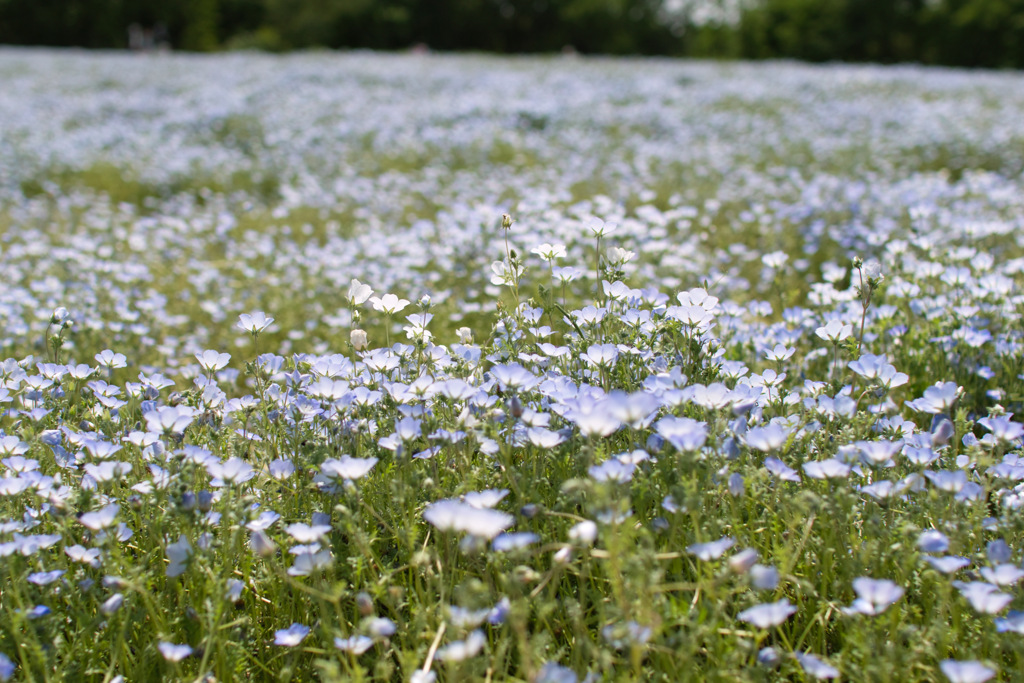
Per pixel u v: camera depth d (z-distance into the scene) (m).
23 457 2.21
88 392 2.66
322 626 1.68
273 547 1.70
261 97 14.39
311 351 4.39
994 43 37.41
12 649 1.76
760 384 2.51
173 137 11.06
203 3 37.44
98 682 1.78
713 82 17.38
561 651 1.71
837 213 6.14
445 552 1.94
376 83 16.41
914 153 9.80
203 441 2.37
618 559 1.53
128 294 4.99
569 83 16.08
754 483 1.94
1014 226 5.23
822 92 16.00
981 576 1.78
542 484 2.13
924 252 4.48
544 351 2.54
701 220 6.08
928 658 1.67
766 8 40.97
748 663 1.67
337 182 7.98
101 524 1.80
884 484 1.81
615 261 2.79
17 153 10.11
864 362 2.31
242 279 5.73
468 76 17.25
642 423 1.94
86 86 16.53
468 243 4.93
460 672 1.54
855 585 1.47
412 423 2.02
